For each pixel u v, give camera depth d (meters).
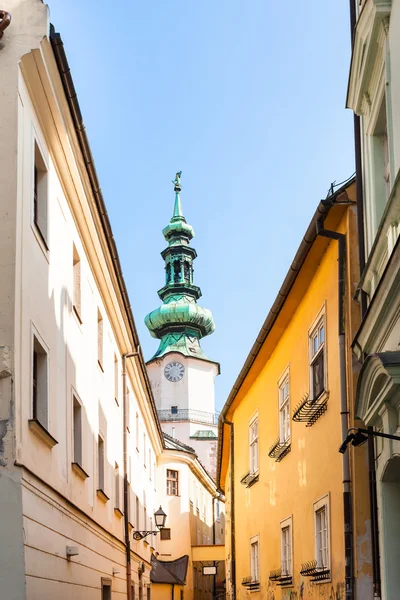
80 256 15.35
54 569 11.31
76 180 13.56
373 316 9.16
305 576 15.09
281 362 18.11
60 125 12.03
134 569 25.28
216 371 80.69
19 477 9.27
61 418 12.54
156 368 78.81
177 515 47.00
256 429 22.00
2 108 10.19
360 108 11.38
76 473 13.70
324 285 13.88
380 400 8.23
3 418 9.34
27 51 10.39
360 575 11.52
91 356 16.41
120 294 19.67
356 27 10.64
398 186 8.14
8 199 9.89
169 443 47.94
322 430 13.87
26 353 10.12
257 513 21.14
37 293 11.02
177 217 84.62
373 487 10.82
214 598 53.97
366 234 11.28
